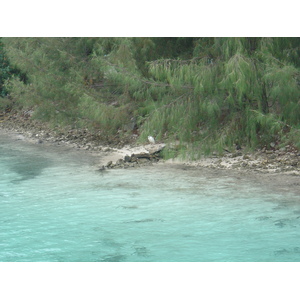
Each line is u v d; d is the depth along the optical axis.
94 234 7.39
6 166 12.55
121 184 10.49
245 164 11.95
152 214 8.31
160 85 13.32
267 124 12.53
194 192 9.70
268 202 8.87
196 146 12.70
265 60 12.21
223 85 11.93
